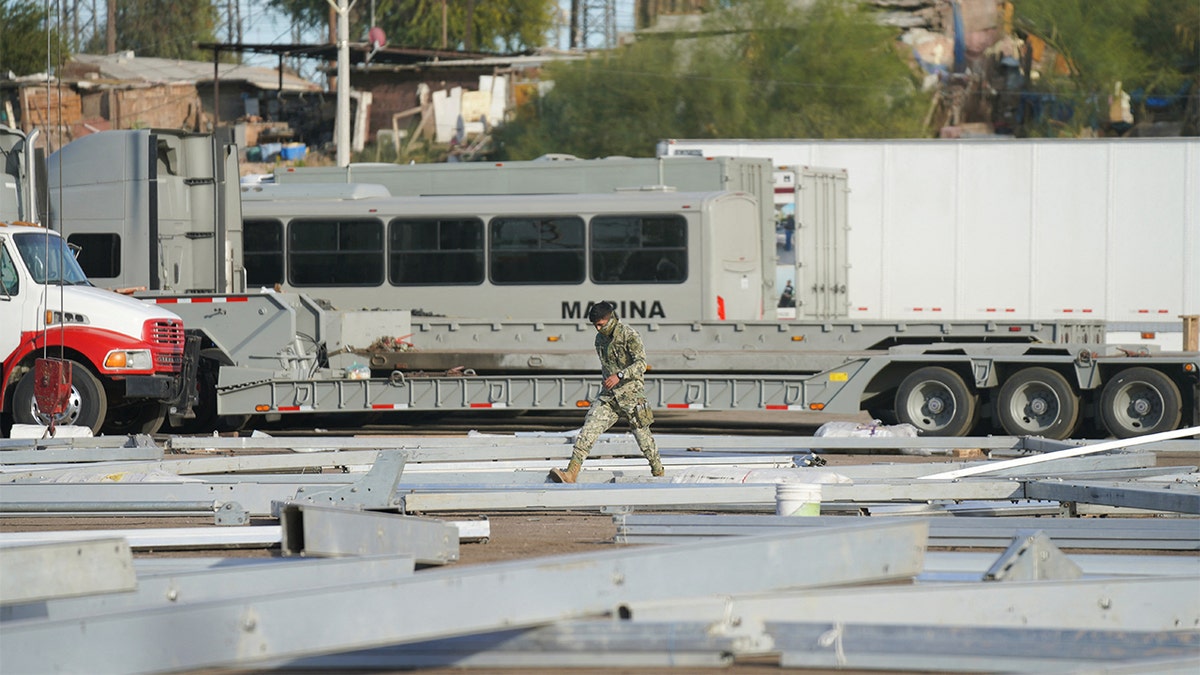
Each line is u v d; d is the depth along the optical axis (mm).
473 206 90688
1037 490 42125
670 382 77250
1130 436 75375
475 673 22969
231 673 23922
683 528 36469
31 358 72000
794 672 22750
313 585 25859
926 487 42594
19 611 25109
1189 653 21766
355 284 92250
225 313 80125
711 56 198625
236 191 89062
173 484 42406
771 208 98375
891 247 104188
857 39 196500
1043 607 23312
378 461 39344
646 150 195000
